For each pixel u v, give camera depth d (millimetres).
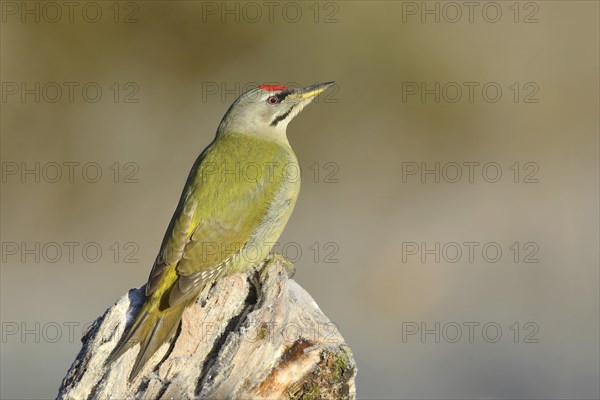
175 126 19359
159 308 7629
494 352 13875
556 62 20344
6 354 13711
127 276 16094
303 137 19672
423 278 15945
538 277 15867
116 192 17734
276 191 9039
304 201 18078
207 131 19281
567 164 19297
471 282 15758
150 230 17062
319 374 7168
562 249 16578
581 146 19703
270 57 20297
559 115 20109
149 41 20031
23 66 19203
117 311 7699
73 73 19484
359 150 19531
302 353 7176
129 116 19312
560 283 15703
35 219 17219
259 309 7422
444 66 20312
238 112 9930
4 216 17234
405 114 20125
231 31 20297
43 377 13102
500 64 20328
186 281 7840
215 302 7707
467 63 20344
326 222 17469
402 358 13820
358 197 18344
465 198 18234
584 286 15469
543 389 12969
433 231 17234
